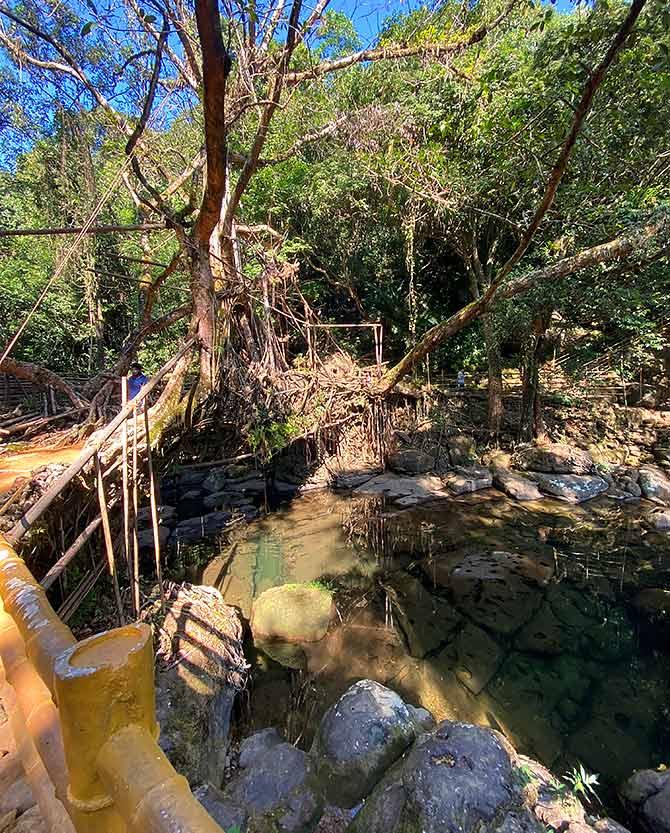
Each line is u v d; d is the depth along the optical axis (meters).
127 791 0.62
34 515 2.85
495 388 10.57
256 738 3.76
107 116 5.29
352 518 8.38
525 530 7.80
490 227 10.19
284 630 5.06
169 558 7.01
